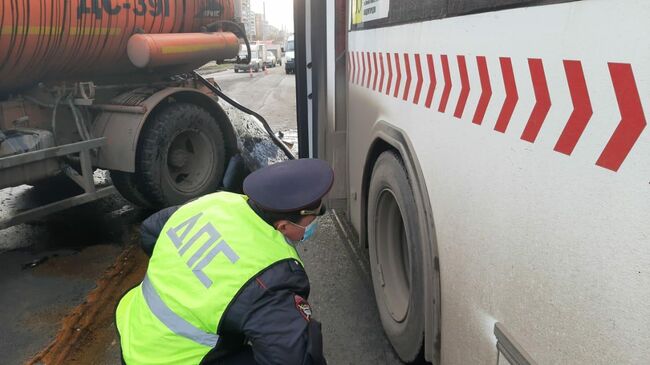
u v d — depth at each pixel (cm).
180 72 555
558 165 119
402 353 253
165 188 476
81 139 441
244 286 138
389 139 241
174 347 147
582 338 115
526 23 129
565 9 113
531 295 134
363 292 340
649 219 94
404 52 223
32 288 356
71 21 398
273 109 1229
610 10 100
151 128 457
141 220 485
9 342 295
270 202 151
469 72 162
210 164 523
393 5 235
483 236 159
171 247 157
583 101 110
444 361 203
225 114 545
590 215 109
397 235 275
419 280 222
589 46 107
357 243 414
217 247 147
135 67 501
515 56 134
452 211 182
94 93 461
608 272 105
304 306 142
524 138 133
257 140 605
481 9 151
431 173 199
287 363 135
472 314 172
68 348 288
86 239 441
